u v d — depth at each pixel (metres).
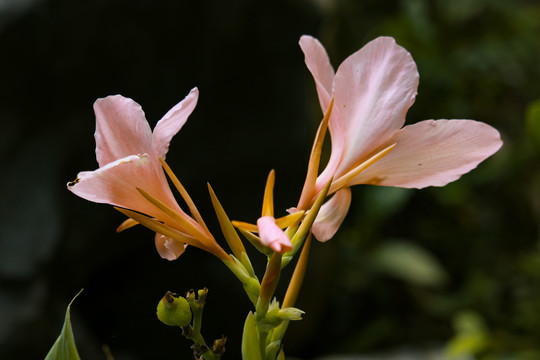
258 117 1.71
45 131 1.50
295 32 1.68
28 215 1.48
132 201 0.68
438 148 0.69
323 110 0.70
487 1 3.02
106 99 0.67
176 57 1.58
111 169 0.67
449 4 3.00
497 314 2.35
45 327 1.48
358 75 0.69
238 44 1.63
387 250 2.39
